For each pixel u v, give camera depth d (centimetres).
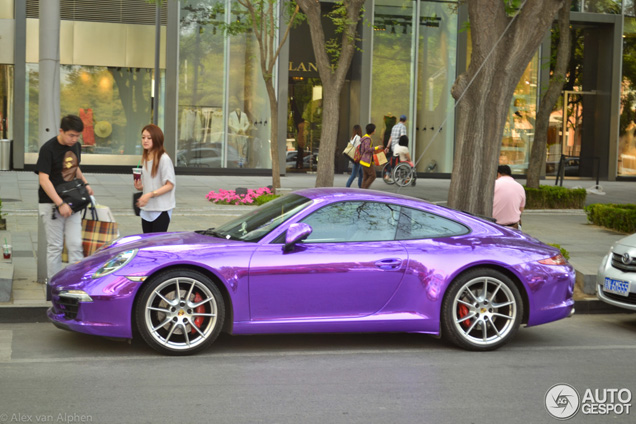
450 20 2470
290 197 710
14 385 530
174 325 619
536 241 718
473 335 684
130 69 2255
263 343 680
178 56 2267
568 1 1730
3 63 2177
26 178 1958
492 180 966
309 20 1485
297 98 2483
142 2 2239
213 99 2306
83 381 545
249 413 483
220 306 625
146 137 792
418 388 552
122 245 672
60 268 753
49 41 847
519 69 951
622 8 2586
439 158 2505
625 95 2655
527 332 767
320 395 527
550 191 1722
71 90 2230
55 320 626
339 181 2192
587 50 2655
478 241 682
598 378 596
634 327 811
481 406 513
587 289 919
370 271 644
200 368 590
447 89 2491
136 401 502
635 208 1499
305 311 638
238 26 1808
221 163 2328
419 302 657
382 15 2428
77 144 765
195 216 1420
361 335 727
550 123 2655
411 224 677
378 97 2452
